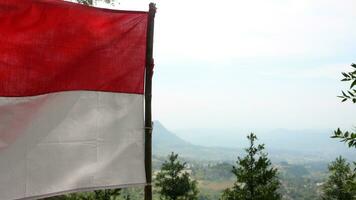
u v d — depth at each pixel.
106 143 4.92
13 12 4.54
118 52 5.05
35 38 4.63
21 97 4.51
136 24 5.15
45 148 4.58
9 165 4.38
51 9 4.71
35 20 4.64
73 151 4.72
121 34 5.07
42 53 4.65
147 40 5.18
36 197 4.46
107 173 4.88
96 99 4.91
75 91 4.80
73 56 4.80
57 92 4.70
